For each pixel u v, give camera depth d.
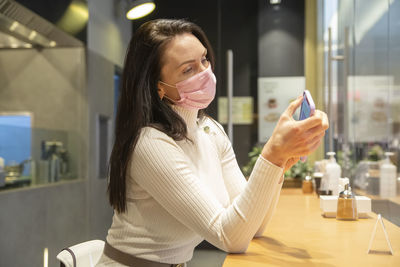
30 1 4.57
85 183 5.96
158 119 1.12
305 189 2.73
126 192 1.08
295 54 5.51
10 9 4.39
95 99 6.29
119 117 1.09
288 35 5.52
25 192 4.37
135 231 1.08
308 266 0.95
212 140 1.31
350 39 2.37
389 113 1.60
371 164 1.81
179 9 5.77
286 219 1.62
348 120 2.42
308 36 5.41
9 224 4.04
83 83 6.05
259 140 5.52
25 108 6.15
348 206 1.55
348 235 1.27
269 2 5.58
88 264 1.31
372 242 1.08
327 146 3.27
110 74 6.89
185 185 0.97
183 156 1.03
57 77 6.10
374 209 1.75
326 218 1.62
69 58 6.07
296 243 1.19
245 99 5.58
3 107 6.19
